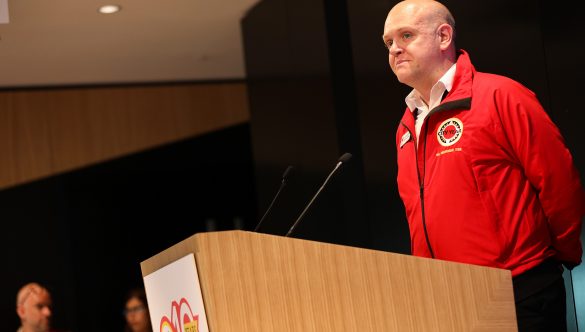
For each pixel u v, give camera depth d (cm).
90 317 884
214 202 993
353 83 555
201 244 214
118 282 910
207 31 693
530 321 267
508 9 403
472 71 289
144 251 940
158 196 959
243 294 215
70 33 655
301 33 582
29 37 654
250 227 1017
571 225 273
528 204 273
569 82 373
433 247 288
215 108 880
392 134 498
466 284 233
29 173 831
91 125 845
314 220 574
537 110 273
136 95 860
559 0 375
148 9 623
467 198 279
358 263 225
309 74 575
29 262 844
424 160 295
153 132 861
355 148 548
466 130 280
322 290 221
